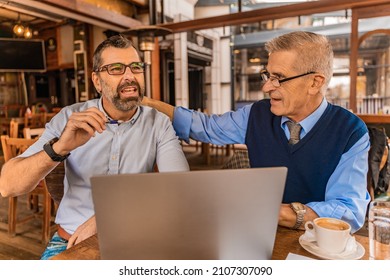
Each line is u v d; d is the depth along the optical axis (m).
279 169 0.60
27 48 8.35
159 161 1.38
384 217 0.86
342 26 7.50
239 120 1.55
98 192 0.57
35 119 5.92
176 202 0.59
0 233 2.85
